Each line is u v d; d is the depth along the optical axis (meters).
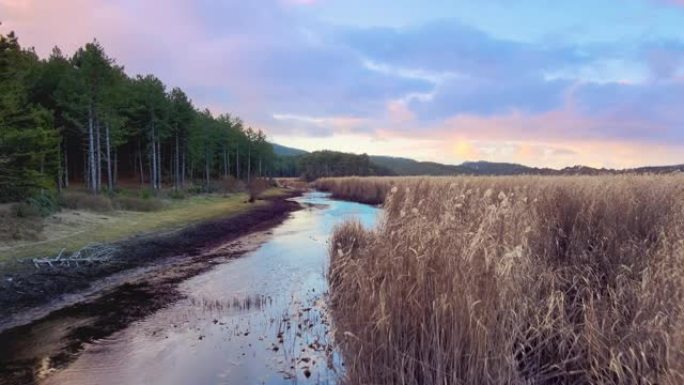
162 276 11.18
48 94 35.59
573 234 6.10
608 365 3.56
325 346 5.97
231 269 11.81
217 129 65.00
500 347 3.55
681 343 3.09
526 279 4.48
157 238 16.02
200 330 6.97
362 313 4.19
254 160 91.56
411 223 4.86
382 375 3.82
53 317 7.90
